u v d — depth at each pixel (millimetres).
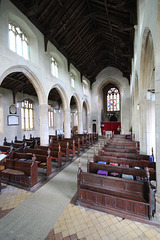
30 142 11320
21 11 7730
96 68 20109
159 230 3012
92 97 23094
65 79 13539
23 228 3074
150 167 5090
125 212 3389
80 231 3008
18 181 5164
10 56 7094
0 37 6512
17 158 6750
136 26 7883
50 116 20547
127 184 3553
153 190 3773
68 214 3535
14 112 13492
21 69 8094
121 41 11508
